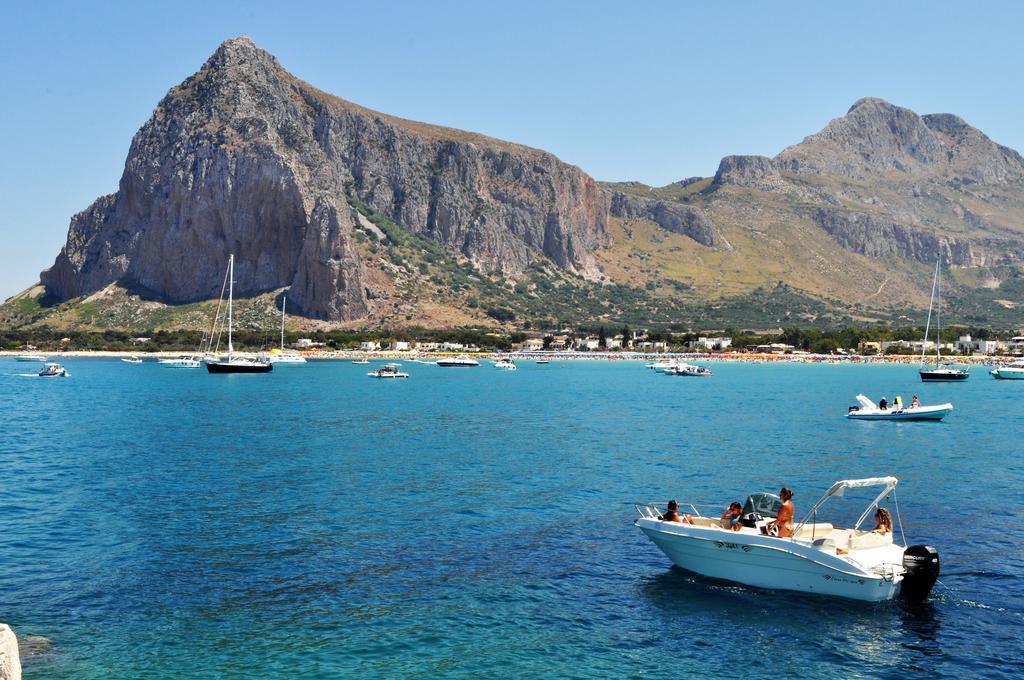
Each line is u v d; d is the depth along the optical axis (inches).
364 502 1888.5
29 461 2471.7
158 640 1085.1
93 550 1476.4
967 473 2324.1
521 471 2331.4
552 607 1211.9
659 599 1245.1
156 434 3184.1
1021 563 1409.9
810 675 1018.7
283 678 986.1
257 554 1455.5
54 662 1020.5
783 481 2192.4
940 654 1072.8
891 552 1268.5
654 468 2399.1
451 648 1071.6
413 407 4559.5
